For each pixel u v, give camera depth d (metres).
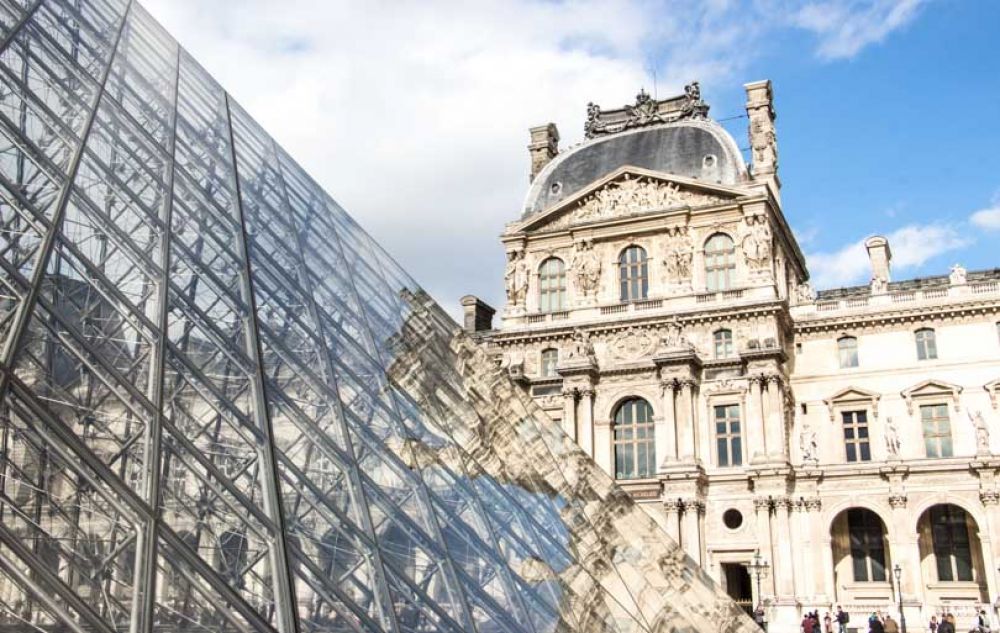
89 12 29.44
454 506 21.39
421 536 18.80
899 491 72.06
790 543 72.38
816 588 71.81
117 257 19.28
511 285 87.56
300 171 35.50
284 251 26.75
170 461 15.19
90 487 13.34
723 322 78.56
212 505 15.04
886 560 74.44
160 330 17.92
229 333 20.72
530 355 84.25
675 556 29.31
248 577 14.59
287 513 16.47
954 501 71.00
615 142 92.38
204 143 28.55
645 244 83.75
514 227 88.56
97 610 12.09
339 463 19.02
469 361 31.70
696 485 74.00
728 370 77.12
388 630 15.41
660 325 80.12
